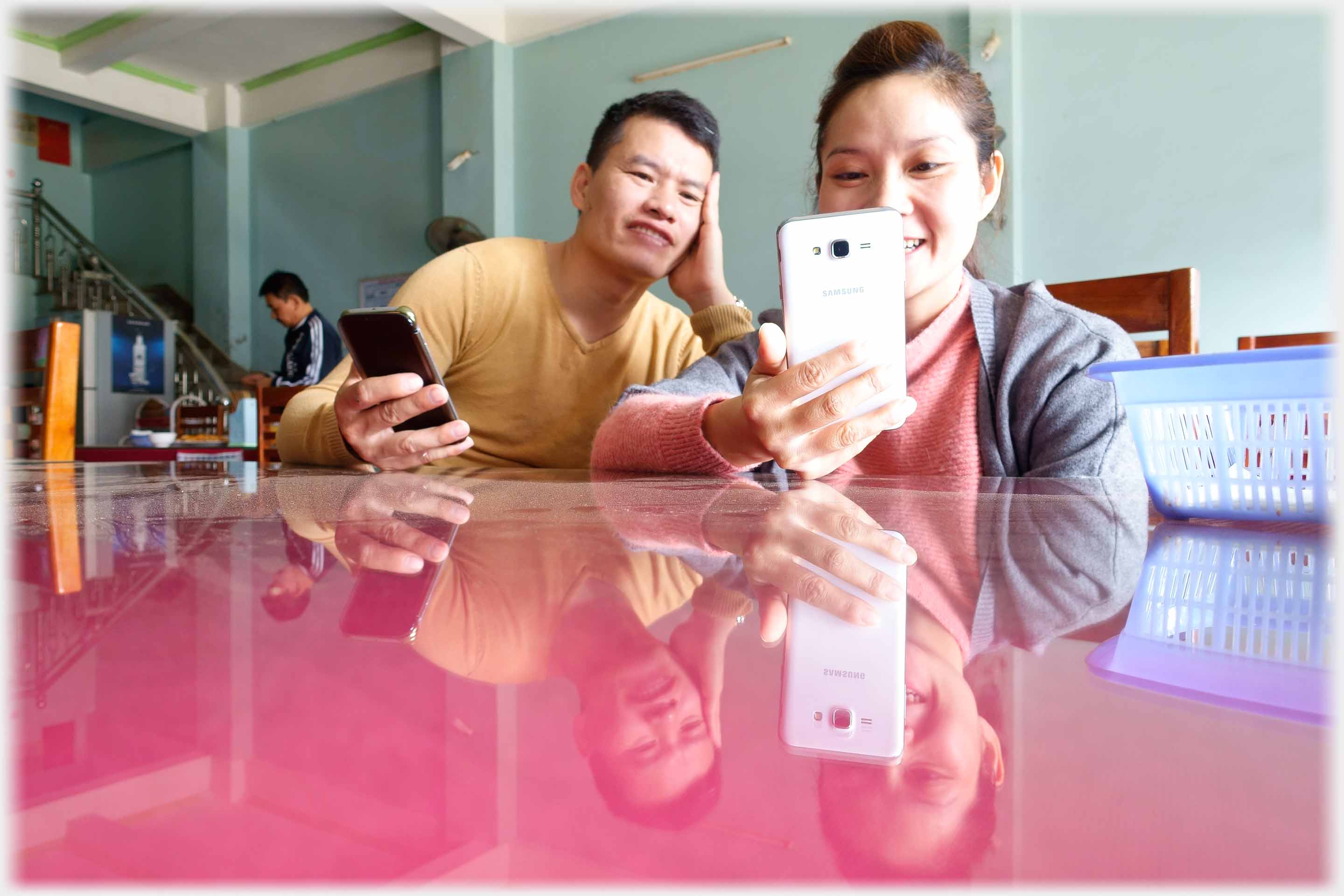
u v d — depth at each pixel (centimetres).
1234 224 331
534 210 488
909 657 8
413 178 543
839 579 14
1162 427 34
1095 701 7
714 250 141
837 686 7
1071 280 361
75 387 133
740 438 65
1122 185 351
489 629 9
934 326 95
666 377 141
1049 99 363
